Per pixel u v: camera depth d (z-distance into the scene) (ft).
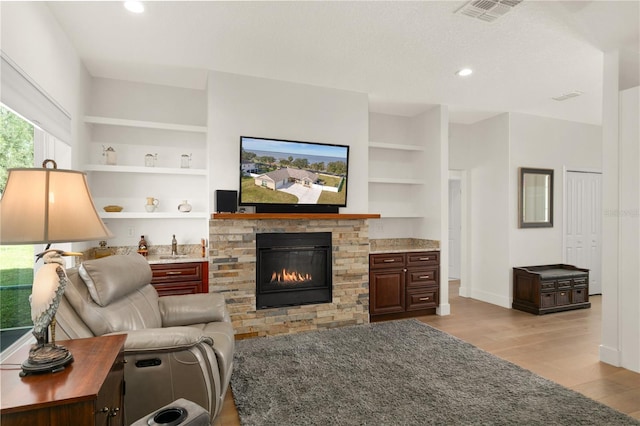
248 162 12.66
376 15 8.92
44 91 7.90
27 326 8.32
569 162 18.76
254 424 7.13
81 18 8.98
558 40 10.07
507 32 9.70
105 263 7.25
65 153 10.07
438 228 16.10
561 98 15.16
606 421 7.29
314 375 9.31
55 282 4.70
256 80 13.01
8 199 4.28
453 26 9.41
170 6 8.54
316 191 13.65
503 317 15.31
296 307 13.08
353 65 11.96
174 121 13.79
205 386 6.53
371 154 17.33
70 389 4.04
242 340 12.09
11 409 3.68
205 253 12.81
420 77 12.94
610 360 10.31
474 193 19.04
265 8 8.64
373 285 14.60
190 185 13.92
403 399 8.09
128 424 6.19
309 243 13.32
